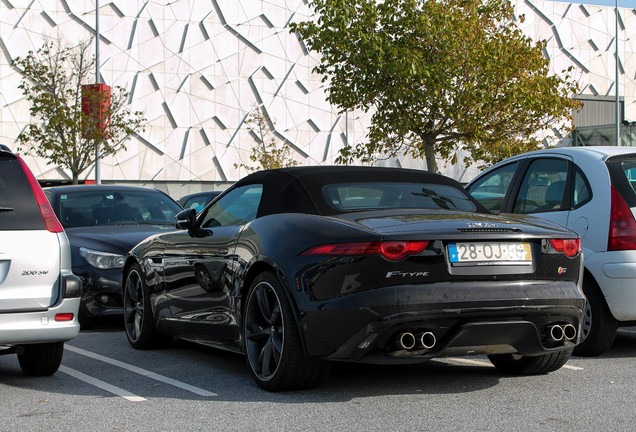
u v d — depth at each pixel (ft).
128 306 21.99
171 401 14.32
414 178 17.03
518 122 69.36
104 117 108.58
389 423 12.38
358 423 12.41
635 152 20.15
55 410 13.79
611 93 194.29
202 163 168.55
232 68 170.60
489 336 13.57
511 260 13.88
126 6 164.55
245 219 16.87
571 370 17.24
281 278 14.34
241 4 171.22
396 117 65.77
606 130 160.04
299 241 14.37
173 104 166.81
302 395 14.57
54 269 15.61
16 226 15.40
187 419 12.87
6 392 15.52
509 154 67.92
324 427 12.17
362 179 16.37
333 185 15.92
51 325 15.43
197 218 19.03
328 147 175.52
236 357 19.75
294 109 173.88
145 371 17.69
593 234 19.13
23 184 15.80
